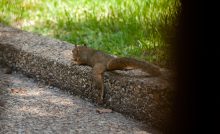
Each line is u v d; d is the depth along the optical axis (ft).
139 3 49.08
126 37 42.37
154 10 46.16
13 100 33.76
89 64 34.17
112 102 32.45
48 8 51.19
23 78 37.65
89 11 49.78
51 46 38.52
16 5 51.88
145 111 30.66
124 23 45.32
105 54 33.71
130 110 31.48
